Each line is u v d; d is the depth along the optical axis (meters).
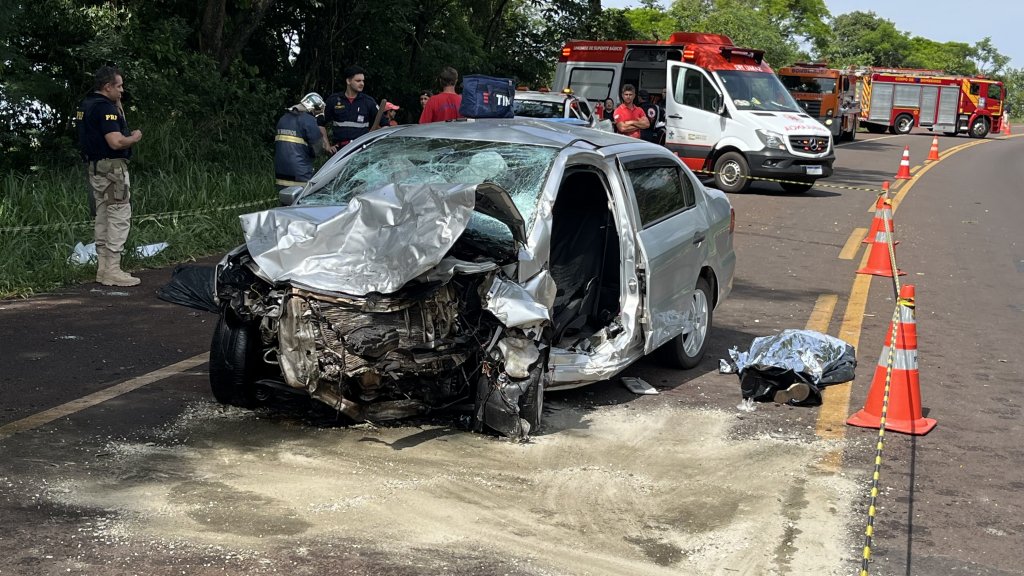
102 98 8.69
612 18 28.95
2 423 5.35
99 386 6.11
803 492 5.07
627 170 6.58
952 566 4.33
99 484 4.59
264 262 5.18
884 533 4.65
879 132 54.28
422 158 6.34
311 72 20.62
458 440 5.47
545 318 5.28
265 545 4.06
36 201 10.29
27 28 13.15
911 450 5.89
